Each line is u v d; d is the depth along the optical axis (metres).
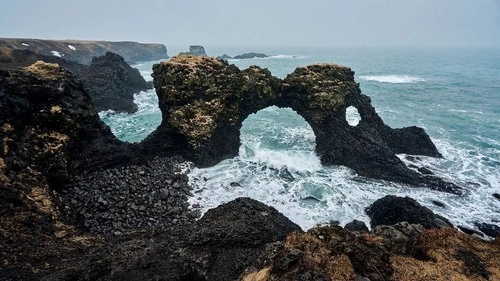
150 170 31.97
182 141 35.31
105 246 18.98
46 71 30.95
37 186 23.23
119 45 176.50
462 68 151.38
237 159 37.56
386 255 13.92
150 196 28.03
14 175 22.16
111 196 27.16
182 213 26.59
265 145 42.03
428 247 14.40
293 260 12.96
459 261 13.55
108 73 65.62
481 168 37.56
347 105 41.22
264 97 40.53
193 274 16.36
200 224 21.97
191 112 35.31
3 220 18.84
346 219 27.56
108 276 15.46
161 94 36.41
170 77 35.81
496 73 129.38
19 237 18.11
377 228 16.91
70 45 132.62
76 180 28.30
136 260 16.69
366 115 41.56
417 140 41.03
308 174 35.09
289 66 142.75
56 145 27.19
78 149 30.00
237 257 18.78
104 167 30.78
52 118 28.06
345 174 35.31
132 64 164.00
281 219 24.22
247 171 34.69
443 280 12.49
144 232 22.19
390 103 70.00
